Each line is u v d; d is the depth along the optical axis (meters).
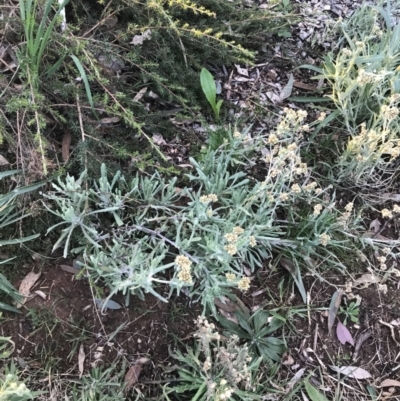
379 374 1.76
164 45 1.93
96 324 1.67
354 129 2.00
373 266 1.86
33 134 1.70
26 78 1.72
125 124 1.88
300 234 1.85
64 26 1.83
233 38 2.16
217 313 1.74
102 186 1.60
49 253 1.71
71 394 1.57
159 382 1.62
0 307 1.59
